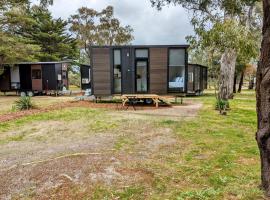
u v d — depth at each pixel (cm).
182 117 938
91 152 508
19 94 2216
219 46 955
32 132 715
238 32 927
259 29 1467
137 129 729
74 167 422
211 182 351
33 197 326
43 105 1346
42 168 422
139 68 1421
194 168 408
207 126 764
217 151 503
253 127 755
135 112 1082
